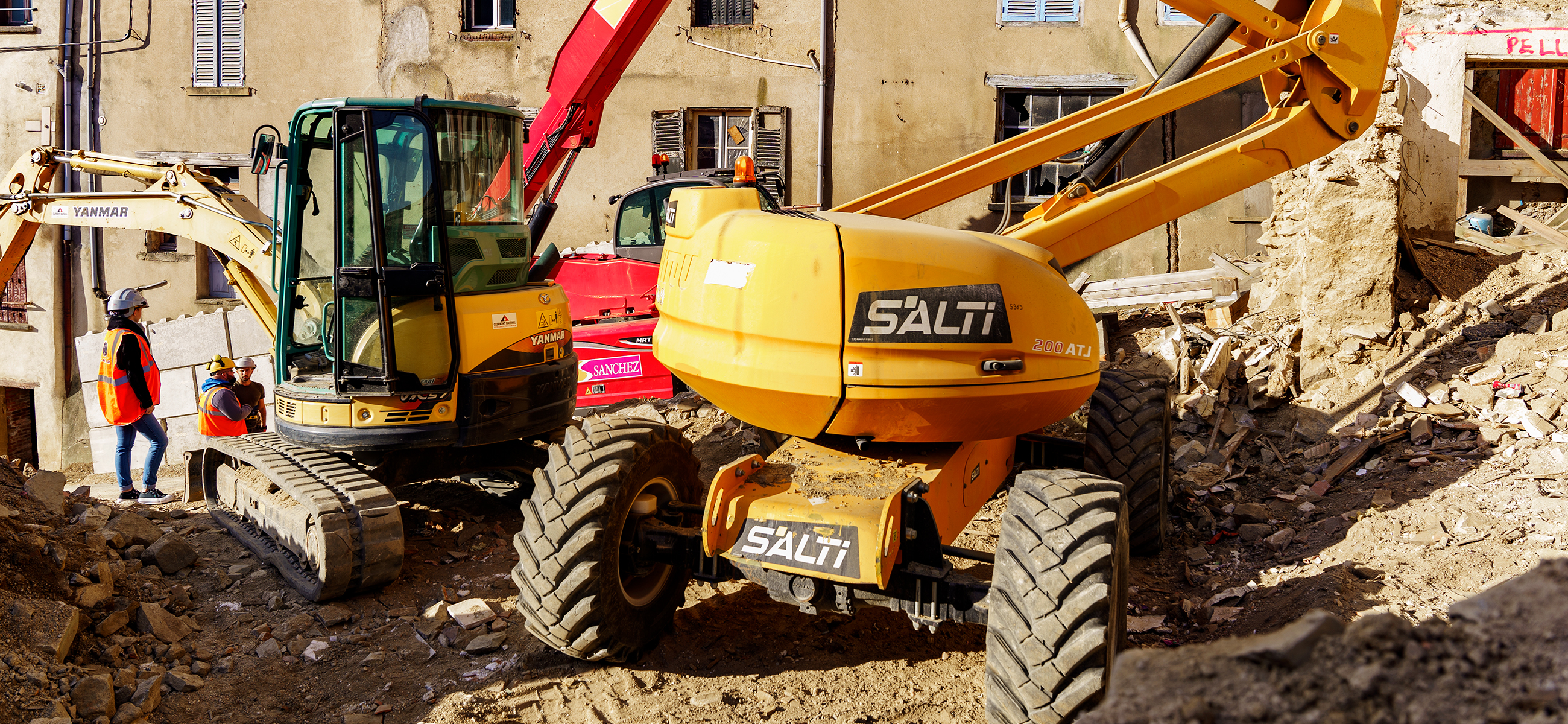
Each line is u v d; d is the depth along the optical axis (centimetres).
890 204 491
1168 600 494
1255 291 882
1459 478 548
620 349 887
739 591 520
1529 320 690
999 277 367
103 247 1469
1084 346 396
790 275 366
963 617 358
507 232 602
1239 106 1162
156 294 1462
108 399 731
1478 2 880
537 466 636
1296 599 450
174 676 432
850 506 363
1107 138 506
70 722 378
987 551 561
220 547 602
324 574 501
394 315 543
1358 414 662
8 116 1472
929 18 1230
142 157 1451
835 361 362
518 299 593
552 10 1330
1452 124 849
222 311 1143
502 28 1357
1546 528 468
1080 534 332
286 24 1394
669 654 452
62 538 530
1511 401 611
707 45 1283
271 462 568
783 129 1273
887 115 1251
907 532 365
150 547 559
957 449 405
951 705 400
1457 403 636
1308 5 529
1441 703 152
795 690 417
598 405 898
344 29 1381
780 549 365
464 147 570
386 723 406
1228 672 164
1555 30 831
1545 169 890
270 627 491
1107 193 500
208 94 1421
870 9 1241
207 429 691
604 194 1331
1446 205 855
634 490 420
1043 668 319
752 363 376
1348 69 489
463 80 1356
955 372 361
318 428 550
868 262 361
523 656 454
